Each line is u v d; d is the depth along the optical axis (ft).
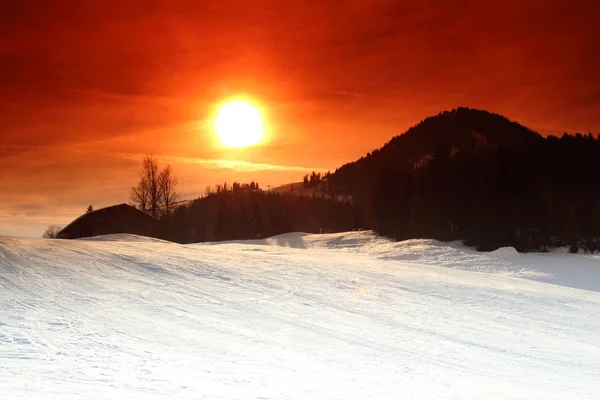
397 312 60.39
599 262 134.31
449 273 95.55
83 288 61.77
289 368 35.53
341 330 50.37
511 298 71.26
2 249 85.15
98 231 201.67
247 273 79.87
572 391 31.89
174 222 239.09
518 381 34.86
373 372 35.63
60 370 31.24
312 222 419.33
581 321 60.39
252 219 341.21
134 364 34.01
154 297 59.77
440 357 42.09
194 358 37.06
